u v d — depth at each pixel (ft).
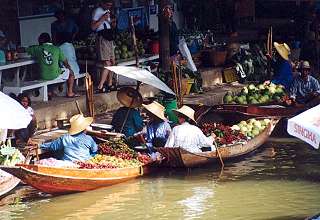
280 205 48.57
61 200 49.80
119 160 53.57
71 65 70.74
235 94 74.08
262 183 53.16
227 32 98.99
